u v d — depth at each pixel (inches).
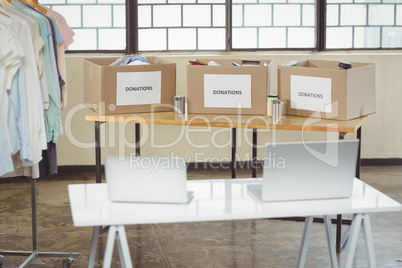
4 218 218.4
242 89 187.6
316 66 209.6
